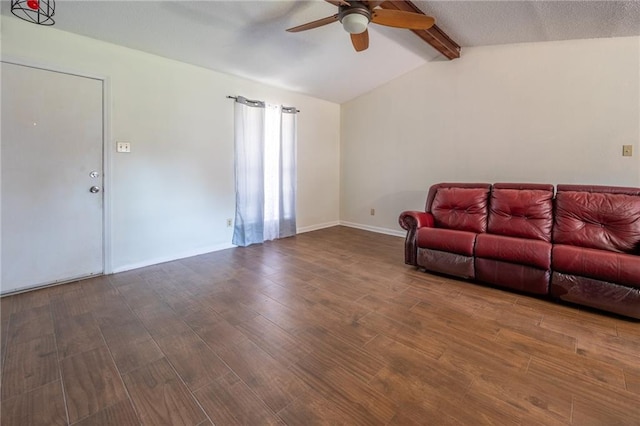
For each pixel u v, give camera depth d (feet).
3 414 4.32
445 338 6.30
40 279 8.73
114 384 4.94
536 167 11.46
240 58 11.28
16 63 7.97
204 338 6.29
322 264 11.13
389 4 8.57
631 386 4.89
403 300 8.12
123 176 10.03
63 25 8.41
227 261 11.41
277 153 14.65
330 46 11.23
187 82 11.37
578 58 10.37
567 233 8.57
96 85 9.32
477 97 12.63
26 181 8.34
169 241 11.33
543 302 8.00
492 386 4.91
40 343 6.04
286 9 8.71
